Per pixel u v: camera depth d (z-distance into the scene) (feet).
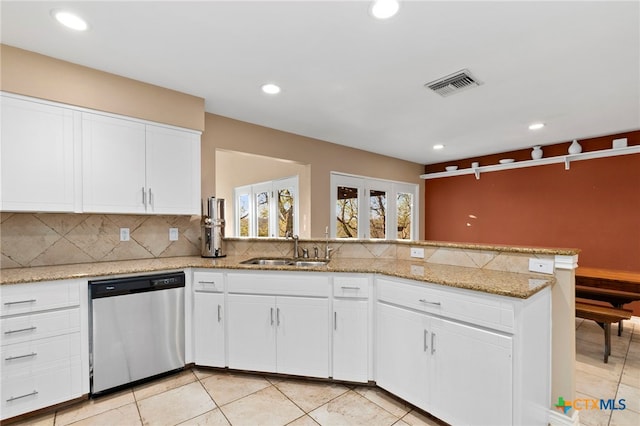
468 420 5.38
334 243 9.26
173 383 7.47
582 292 10.88
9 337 5.94
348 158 15.15
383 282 6.89
